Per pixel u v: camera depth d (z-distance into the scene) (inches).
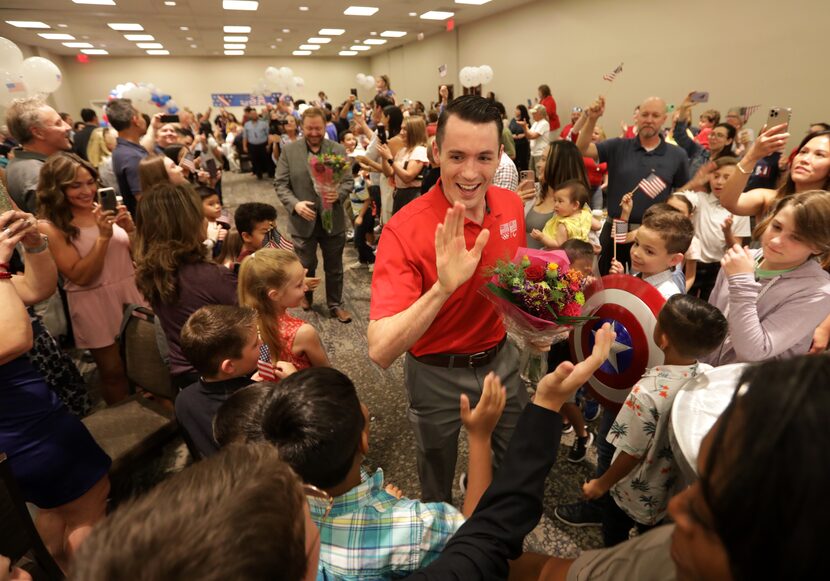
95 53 596.7
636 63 296.7
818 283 52.0
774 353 52.7
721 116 247.3
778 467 9.9
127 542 13.1
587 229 89.5
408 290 45.4
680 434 32.3
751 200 79.6
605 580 18.0
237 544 13.6
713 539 11.9
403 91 639.8
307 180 127.7
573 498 73.2
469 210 47.6
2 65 129.3
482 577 22.7
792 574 10.0
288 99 455.2
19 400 49.2
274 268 66.1
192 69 671.8
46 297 62.0
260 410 38.0
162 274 64.4
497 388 31.4
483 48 459.2
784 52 212.8
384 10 376.2
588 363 26.8
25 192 93.4
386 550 29.8
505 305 46.1
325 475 30.3
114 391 91.0
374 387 104.8
